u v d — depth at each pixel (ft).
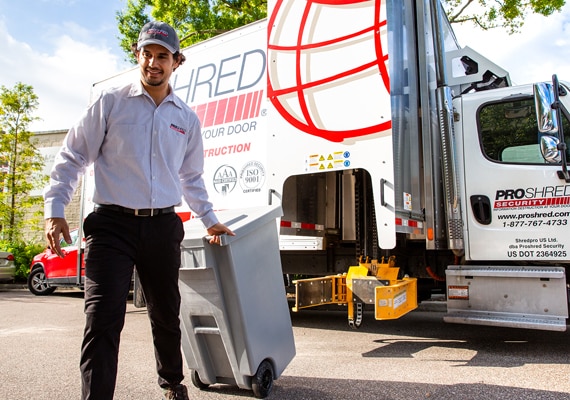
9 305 28.84
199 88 20.86
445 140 15.93
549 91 13.67
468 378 11.51
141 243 8.11
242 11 47.73
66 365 13.37
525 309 14.16
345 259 18.99
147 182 8.13
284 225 16.80
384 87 14.75
